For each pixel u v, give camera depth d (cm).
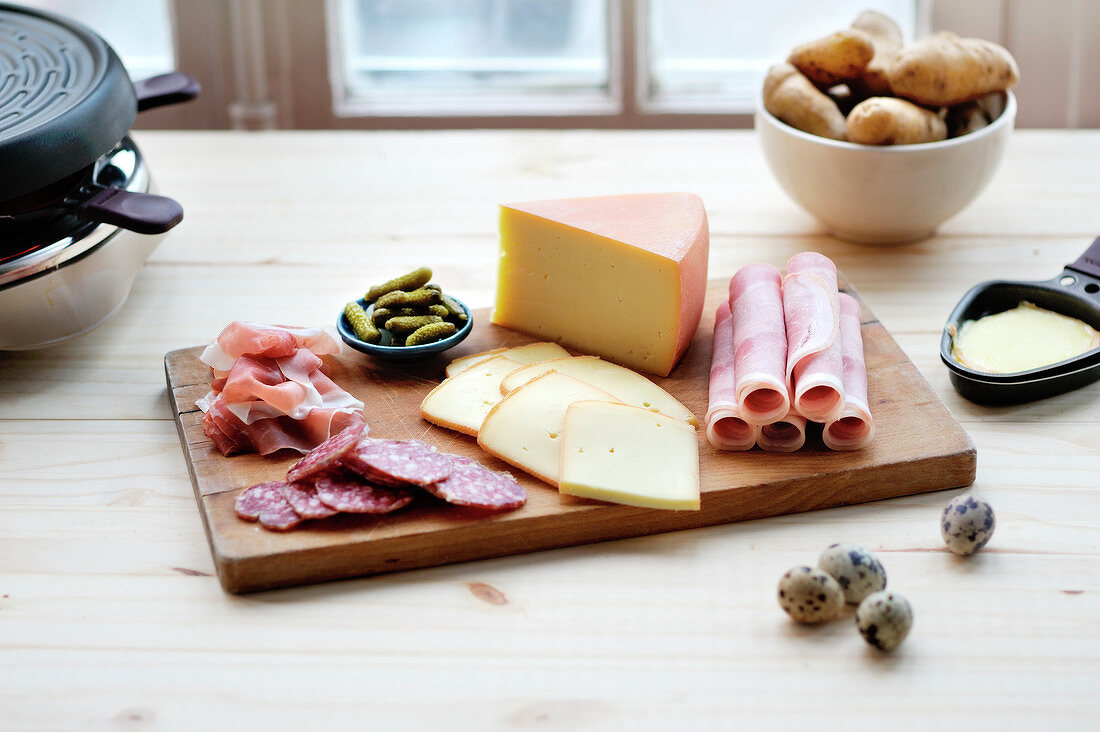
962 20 215
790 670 93
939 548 106
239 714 89
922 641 95
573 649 95
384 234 167
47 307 127
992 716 88
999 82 148
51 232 124
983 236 162
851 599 98
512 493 107
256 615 99
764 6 221
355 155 192
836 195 150
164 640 96
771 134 152
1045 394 126
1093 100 220
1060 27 213
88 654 95
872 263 157
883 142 143
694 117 226
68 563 106
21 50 138
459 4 223
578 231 130
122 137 131
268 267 158
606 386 123
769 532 110
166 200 124
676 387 128
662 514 109
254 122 226
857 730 87
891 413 120
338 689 91
